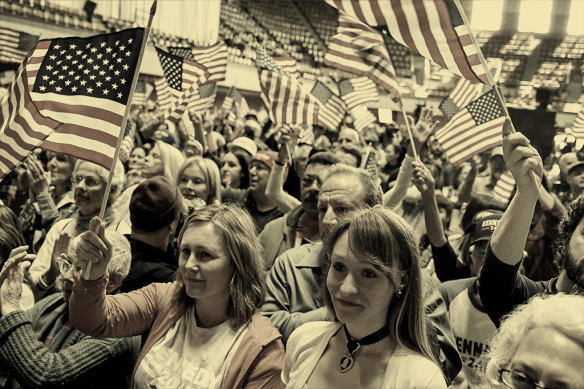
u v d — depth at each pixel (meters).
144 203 2.95
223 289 2.27
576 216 2.37
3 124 2.65
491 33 28.23
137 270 2.88
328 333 1.97
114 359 2.39
